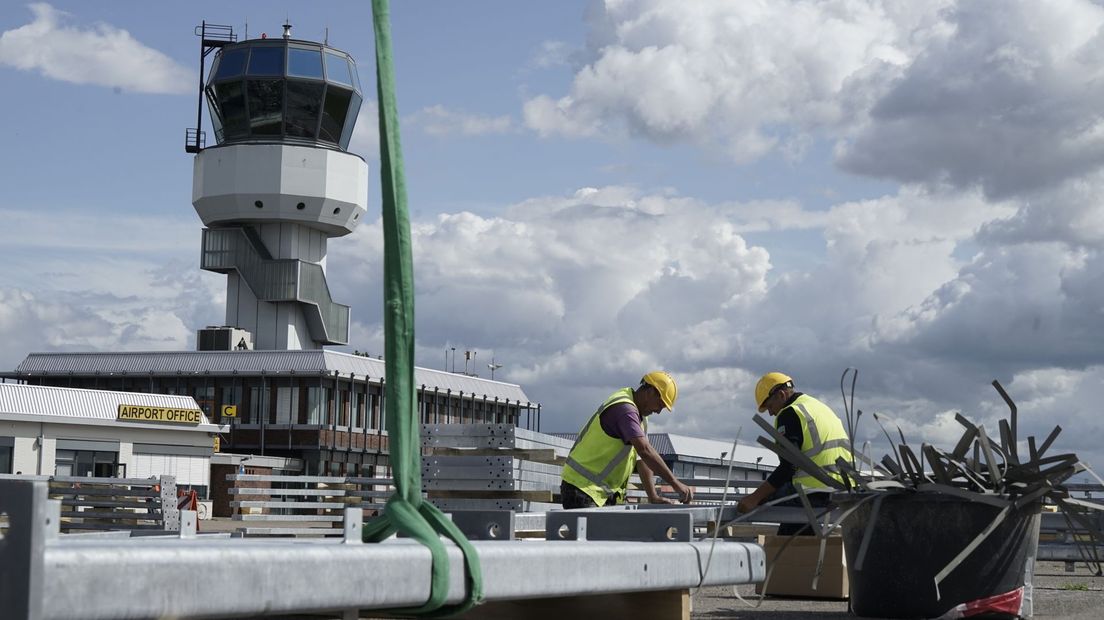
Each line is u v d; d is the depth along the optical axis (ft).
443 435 44.29
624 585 12.19
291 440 232.94
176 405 206.49
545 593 10.77
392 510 9.11
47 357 249.55
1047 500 19.62
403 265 9.21
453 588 9.20
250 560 7.41
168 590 6.83
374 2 9.09
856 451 20.26
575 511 14.29
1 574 6.04
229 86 238.27
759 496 25.84
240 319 246.47
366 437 245.04
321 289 249.14
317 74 239.09
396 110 9.20
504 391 281.54
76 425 194.08
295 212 239.91
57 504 6.37
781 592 27.04
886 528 19.48
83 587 6.31
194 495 87.92
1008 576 19.33
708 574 13.98
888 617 19.63
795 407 26.21
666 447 204.44
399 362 9.16
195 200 242.99
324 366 233.96
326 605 7.99
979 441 19.48
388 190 9.07
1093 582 34.22
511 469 42.19
